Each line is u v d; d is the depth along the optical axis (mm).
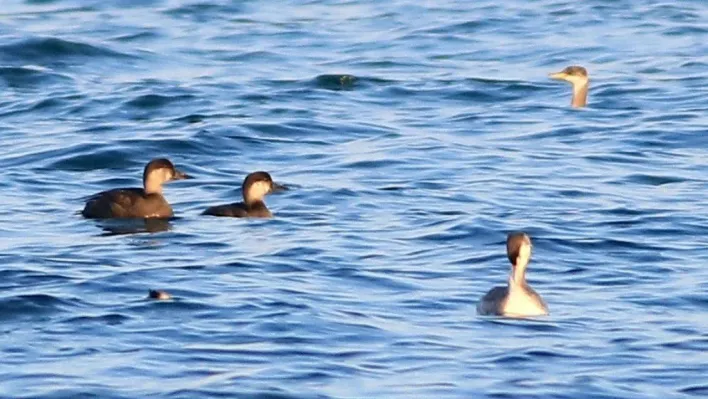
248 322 17094
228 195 24750
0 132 30172
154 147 28156
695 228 22078
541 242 21094
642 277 19406
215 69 37250
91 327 16938
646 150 28266
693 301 18188
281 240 21250
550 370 15516
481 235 21578
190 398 14648
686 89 34125
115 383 15078
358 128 30281
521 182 25359
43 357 15914
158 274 19203
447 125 30797
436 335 16656
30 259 20062
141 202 22688
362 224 22344
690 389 15016
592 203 23750
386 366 15633
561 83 35156
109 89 34281
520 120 31281
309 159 27469
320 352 16047
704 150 28359
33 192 25031
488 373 15414
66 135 29547
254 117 31031
